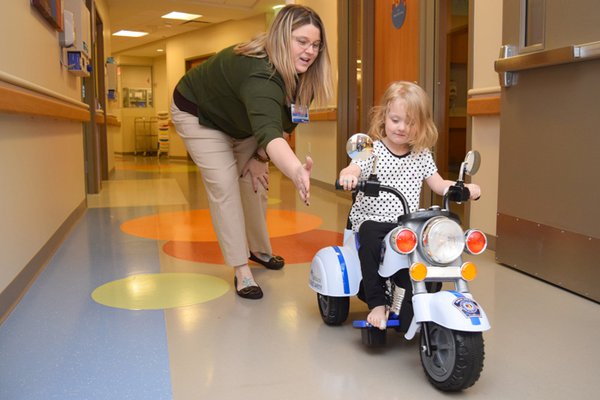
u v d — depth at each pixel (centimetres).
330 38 572
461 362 130
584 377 148
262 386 143
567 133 222
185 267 269
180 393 139
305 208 461
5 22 213
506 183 263
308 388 142
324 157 593
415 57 404
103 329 185
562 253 228
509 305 208
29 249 242
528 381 146
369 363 158
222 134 221
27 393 139
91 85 549
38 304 212
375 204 171
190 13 904
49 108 274
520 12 242
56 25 314
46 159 289
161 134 1304
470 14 306
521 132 251
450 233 136
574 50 206
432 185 174
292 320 194
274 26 187
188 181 704
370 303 157
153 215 429
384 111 168
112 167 837
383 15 457
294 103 202
